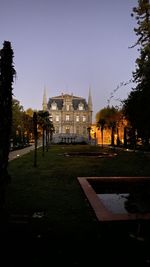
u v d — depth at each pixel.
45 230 6.75
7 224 7.17
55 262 5.10
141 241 6.04
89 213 8.22
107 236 6.32
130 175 15.78
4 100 8.22
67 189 11.92
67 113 107.56
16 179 14.73
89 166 21.03
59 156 31.97
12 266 4.95
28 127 67.00
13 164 22.56
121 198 11.01
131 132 39.66
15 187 12.41
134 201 10.49
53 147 58.62
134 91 22.02
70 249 5.66
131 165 21.58
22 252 5.52
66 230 6.75
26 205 9.19
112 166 20.88
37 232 6.61
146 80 17.20
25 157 30.38
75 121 107.81
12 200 9.89
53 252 5.51
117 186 13.27
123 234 6.45
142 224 6.78
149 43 16.84
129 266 4.96
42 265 4.99
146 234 6.43
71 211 8.46
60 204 9.33
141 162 24.12
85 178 13.48
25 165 21.80
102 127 57.16
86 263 5.07
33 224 7.21
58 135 98.75
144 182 13.41
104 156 31.70
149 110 19.59
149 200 10.63
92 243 5.95
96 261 5.14
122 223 6.77
